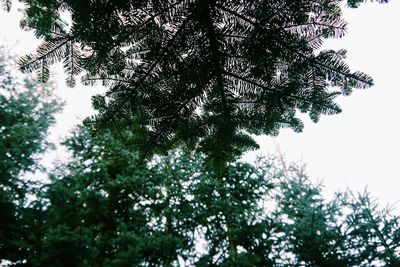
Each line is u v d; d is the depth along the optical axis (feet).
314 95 8.46
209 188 31.07
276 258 30.09
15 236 25.81
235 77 8.41
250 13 7.22
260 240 29.94
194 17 7.34
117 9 6.93
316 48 7.63
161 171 34.01
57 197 25.64
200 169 33.19
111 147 30.22
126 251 24.49
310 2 7.05
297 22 7.22
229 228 30.99
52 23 7.84
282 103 8.84
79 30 7.20
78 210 26.17
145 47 7.94
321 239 27.37
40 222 25.98
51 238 21.90
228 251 29.30
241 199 32.19
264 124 9.39
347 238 28.25
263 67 7.90
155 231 26.71
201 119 9.29
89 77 8.61
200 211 30.37
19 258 25.89
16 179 28.12
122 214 29.01
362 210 28.76
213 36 7.59
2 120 30.86
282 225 29.68
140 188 29.50
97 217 27.55
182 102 8.86
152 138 9.55
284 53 7.66
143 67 8.13
